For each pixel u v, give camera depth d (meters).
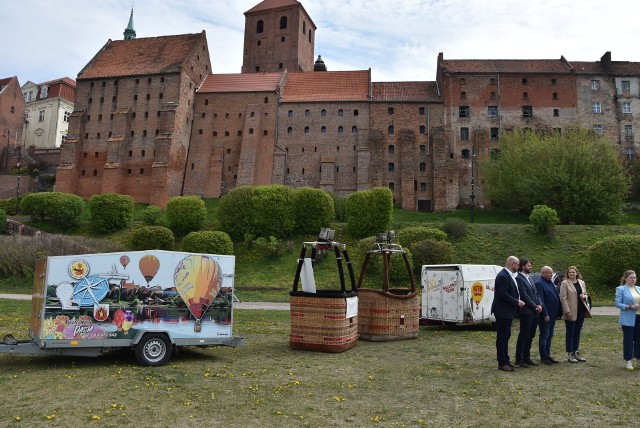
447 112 67.06
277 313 22.00
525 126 66.12
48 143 85.69
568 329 11.45
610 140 65.38
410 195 63.94
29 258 34.59
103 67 70.94
